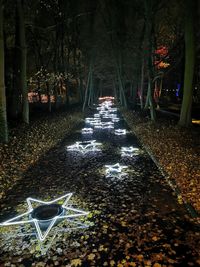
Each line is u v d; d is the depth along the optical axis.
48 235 5.35
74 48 34.16
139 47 24.92
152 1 18.17
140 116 24.28
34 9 18.84
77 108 34.19
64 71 29.91
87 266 4.42
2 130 10.97
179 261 4.44
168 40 24.59
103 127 21.64
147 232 5.32
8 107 19.64
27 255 4.75
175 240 5.01
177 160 9.30
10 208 6.58
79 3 27.41
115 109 40.59
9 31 19.72
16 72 18.94
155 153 11.13
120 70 37.22
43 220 5.85
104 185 7.95
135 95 40.06
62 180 8.43
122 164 10.19
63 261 4.56
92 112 36.19
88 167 9.82
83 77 41.88
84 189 7.68
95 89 64.75
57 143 14.61
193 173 7.81
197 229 5.36
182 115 14.95
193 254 4.60
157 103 34.69
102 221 5.84
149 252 4.69
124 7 27.55
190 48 14.21
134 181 8.22
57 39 26.17
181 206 6.39
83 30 32.31
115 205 6.59
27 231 5.54
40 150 11.95
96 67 41.06
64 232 5.45
